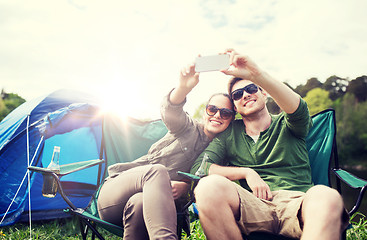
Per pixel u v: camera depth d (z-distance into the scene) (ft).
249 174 6.42
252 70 6.08
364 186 5.97
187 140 7.32
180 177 7.20
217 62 6.32
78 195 13.30
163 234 5.06
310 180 6.74
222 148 7.36
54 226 11.78
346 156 93.76
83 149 13.52
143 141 12.73
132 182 5.97
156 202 5.31
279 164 6.70
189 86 6.70
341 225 4.88
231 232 5.15
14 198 11.62
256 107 7.02
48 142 12.86
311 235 4.73
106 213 6.35
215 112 7.46
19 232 10.68
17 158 11.76
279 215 5.73
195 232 9.64
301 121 6.52
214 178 5.39
